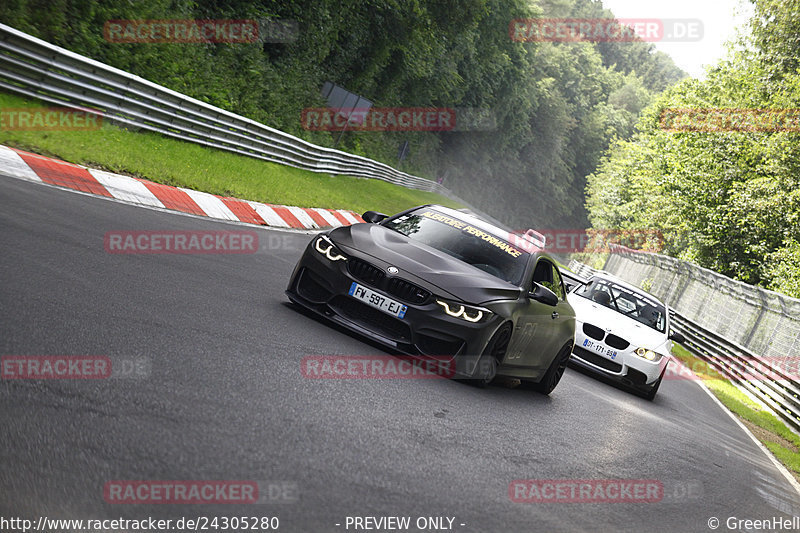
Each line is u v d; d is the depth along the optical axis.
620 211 93.12
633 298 21.23
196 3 42.28
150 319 8.86
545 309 12.84
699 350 40.69
